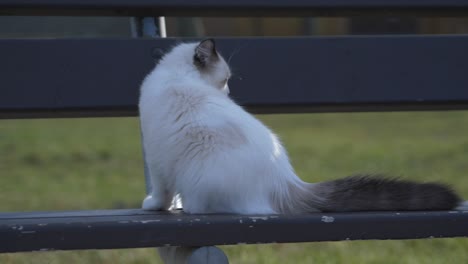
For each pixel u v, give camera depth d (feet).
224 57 20.40
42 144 63.41
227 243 14.30
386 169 49.39
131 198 41.57
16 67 19.06
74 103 19.40
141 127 18.90
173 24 30.78
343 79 20.45
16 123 77.25
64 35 25.21
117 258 29.71
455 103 20.75
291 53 20.42
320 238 14.62
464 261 29.50
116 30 25.49
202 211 17.37
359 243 32.91
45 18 24.95
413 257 30.25
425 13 21.20
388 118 85.05
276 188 17.38
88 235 13.84
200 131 17.37
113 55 19.71
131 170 52.03
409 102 20.57
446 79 20.63
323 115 88.63
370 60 20.49
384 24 34.68
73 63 19.43
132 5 19.79
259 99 20.36
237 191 16.96
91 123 79.15
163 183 18.51
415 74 20.57
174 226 14.12
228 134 17.26
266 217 14.55
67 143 64.23
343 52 20.47
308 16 21.08
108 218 15.06
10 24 24.73
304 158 55.72
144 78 19.80
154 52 20.02
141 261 29.30
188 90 18.17
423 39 20.58
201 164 17.19
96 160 56.13
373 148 60.70
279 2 20.42
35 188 45.34
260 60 20.40
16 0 19.08
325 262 29.30
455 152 57.36
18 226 13.65
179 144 17.53
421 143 63.52
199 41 20.72
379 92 20.51
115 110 19.74
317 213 16.43
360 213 15.69
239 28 34.27
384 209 16.85
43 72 19.21
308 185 17.74
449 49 20.65
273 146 17.95
